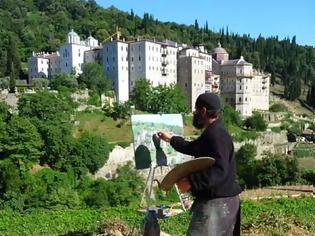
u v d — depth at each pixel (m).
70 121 79.50
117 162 73.31
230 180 5.29
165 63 120.00
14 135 56.72
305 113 179.62
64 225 18.73
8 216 21.59
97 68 111.56
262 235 13.25
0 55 142.75
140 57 115.06
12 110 82.81
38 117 70.75
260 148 98.75
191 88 121.75
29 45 178.75
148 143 10.82
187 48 123.69
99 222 16.39
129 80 117.94
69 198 49.62
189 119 103.06
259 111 142.12
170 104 104.06
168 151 10.72
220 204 5.23
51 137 64.94
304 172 53.75
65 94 91.00
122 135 84.06
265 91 153.12
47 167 63.62
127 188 54.88
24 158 57.25
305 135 127.50
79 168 65.50
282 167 51.12
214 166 5.17
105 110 91.00
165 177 5.48
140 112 99.75
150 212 9.03
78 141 68.44
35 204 48.38
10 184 50.78
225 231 5.25
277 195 29.03
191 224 5.39
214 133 5.29
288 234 13.45
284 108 159.75
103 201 50.47
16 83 119.38
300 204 21.70
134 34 196.88
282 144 105.31
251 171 52.94
